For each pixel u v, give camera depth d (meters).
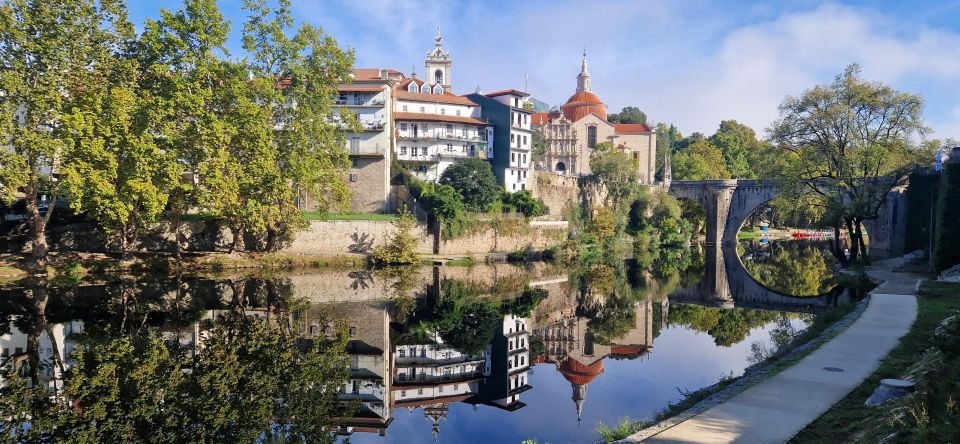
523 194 79.56
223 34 47.75
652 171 124.69
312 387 21.28
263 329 30.14
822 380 16.59
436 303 41.75
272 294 41.75
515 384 24.28
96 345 25.70
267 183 47.56
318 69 53.84
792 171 54.84
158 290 41.00
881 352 19.70
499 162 87.81
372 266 59.91
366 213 70.50
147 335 27.78
